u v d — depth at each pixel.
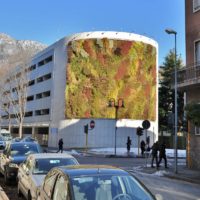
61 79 56.28
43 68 65.44
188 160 24.81
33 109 69.56
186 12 25.91
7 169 14.77
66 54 55.19
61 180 6.34
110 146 52.47
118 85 52.97
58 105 56.69
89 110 52.47
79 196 5.67
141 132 35.94
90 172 6.30
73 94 53.38
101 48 53.00
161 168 24.42
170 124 22.33
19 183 11.80
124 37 53.81
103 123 52.34
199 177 19.28
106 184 6.00
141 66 54.75
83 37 53.56
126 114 53.22
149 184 16.86
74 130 52.84
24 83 64.69
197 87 24.11
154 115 56.38
